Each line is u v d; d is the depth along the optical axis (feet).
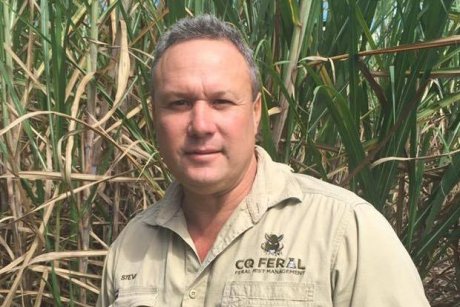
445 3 5.50
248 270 3.71
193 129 3.73
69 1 5.81
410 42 5.71
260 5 6.36
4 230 6.95
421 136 7.90
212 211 3.97
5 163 6.16
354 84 5.65
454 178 6.01
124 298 4.13
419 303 3.51
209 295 3.81
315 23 6.43
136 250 4.28
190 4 6.79
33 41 6.58
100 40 7.07
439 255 6.65
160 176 7.09
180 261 4.04
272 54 6.18
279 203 3.84
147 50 7.10
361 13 5.63
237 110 3.78
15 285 5.70
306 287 3.55
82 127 6.48
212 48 3.75
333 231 3.60
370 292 3.47
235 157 3.79
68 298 6.84
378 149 5.54
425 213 6.56
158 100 3.85
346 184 5.63
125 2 6.63
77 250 6.29
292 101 5.61
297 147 6.38
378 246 3.54
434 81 6.15
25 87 6.36
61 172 5.59
